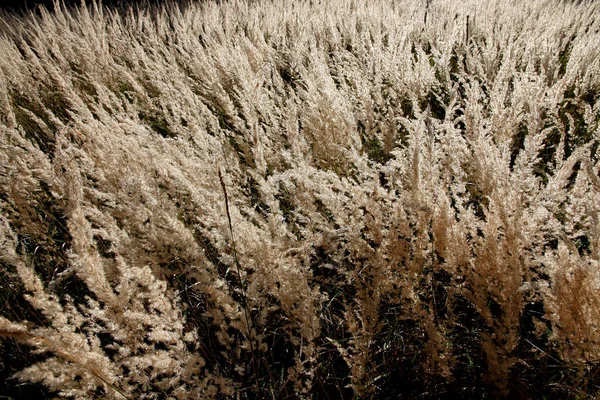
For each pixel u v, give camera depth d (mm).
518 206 1435
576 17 5074
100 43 4832
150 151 1741
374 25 5422
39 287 936
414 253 1357
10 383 1590
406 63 3389
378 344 1601
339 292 1781
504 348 1218
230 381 1152
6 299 1867
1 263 1888
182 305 1640
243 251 1311
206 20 6074
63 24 5824
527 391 1371
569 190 2014
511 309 1193
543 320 1656
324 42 5281
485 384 1378
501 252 1232
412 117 3197
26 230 1847
